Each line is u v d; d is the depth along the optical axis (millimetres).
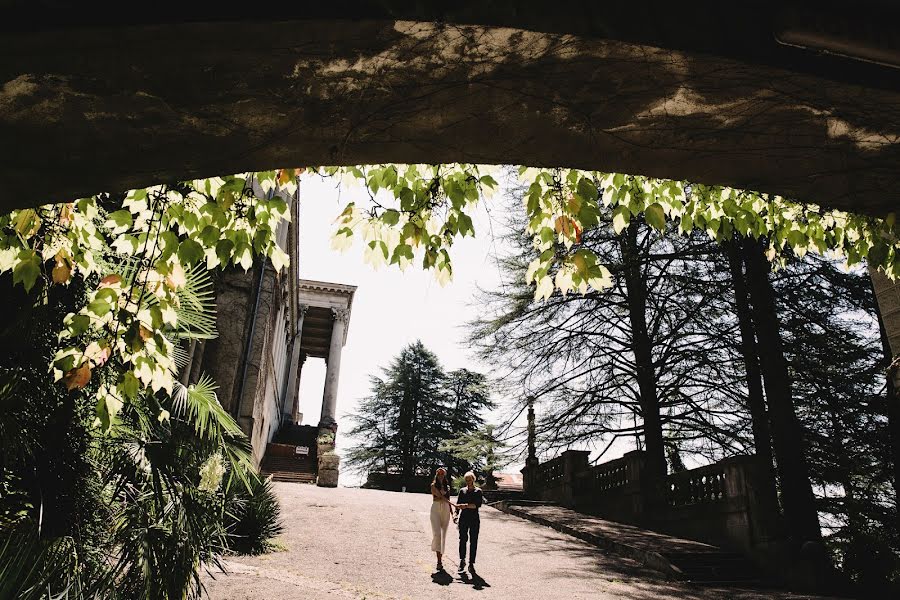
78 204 4109
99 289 3973
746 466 14117
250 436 16109
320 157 2438
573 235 3984
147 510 4699
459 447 23797
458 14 1921
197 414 5383
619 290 19156
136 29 1812
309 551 10359
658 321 17906
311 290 45719
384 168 4031
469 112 2320
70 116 2086
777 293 16078
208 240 3898
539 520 18125
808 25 1983
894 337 6277
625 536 15031
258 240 3967
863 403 15016
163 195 3930
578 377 18953
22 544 3488
